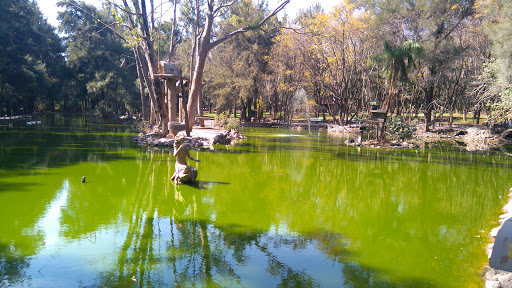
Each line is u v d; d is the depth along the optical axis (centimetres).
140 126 3259
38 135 2244
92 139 2106
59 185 914
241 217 702
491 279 455
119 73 4638
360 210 781
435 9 2956
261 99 4944
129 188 907
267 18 2156
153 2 2275
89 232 598
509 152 1934
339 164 1414
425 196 922
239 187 961
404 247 570
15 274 443
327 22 3488
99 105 4594
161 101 1991
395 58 2030
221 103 4191
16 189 859
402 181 1109
